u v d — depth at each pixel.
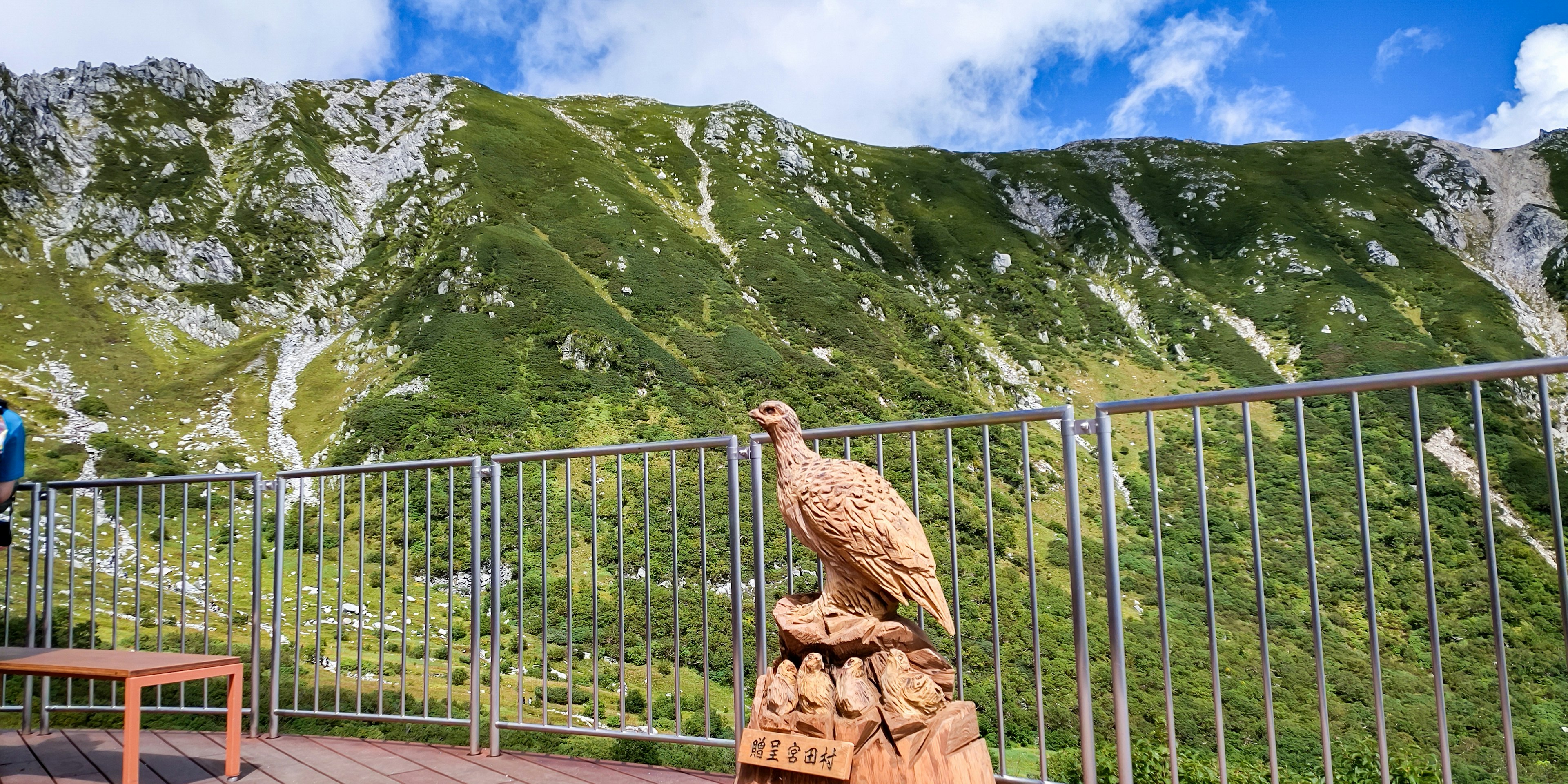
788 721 2.74
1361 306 79.31
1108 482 3.11
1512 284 89.94
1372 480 45.81
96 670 3.73
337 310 67.31
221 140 89.06
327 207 79.88
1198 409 2.97
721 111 119.00
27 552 25.08
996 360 74.56
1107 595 3.08
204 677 3.99
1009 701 13.89
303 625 20.58
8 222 67.12
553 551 26.22
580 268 72.88
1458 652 27.30
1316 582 2.67
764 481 20.73
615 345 58.34
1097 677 14.76
